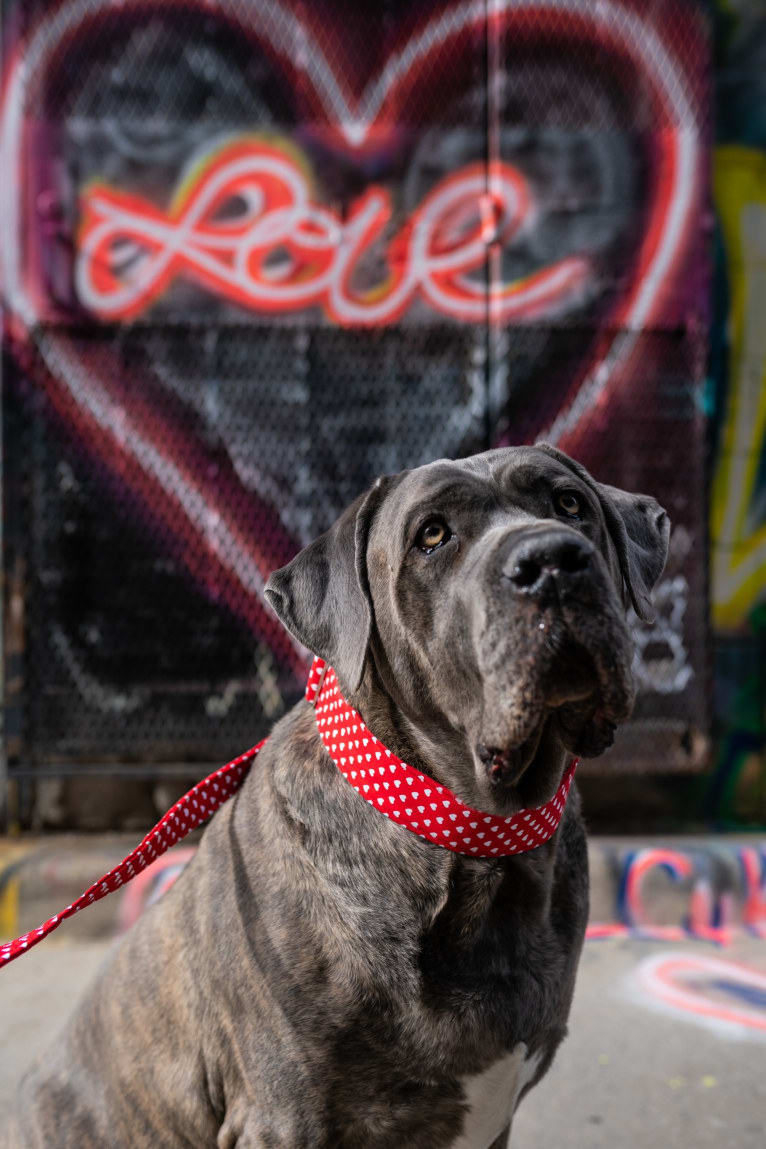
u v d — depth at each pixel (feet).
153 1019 6.47
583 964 11.83
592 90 14.74
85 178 14.32
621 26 14.74
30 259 14.32
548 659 5.07
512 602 5.16
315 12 14.46
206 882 6.33
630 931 12.78
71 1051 7.19
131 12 14.34
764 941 12.51
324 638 6.27
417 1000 5.46
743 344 15.10
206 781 6.93
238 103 14.43
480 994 5.57
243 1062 5.76
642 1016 10.57
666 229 14.84
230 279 14.53
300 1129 5.51
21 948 5.90
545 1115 8.81
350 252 14.58
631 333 14.84
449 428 14.79
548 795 5.82
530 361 14.79
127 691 14.52
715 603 15.06
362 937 5.52
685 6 14.83
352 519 6.40
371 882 5.65
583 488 6.15
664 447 14.93
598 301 14.80
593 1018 10.54
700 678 14.82
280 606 6.63
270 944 5.69
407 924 5.56
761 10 15.11
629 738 14.74
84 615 14.48
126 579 14.55
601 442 14.87
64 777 14.25
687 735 14.82
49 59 14.28
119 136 14.33
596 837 14.06
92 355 14.46
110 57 14.33
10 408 14.33
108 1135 6.73
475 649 5.39
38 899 12.53
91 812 14.28
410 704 5.96
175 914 6.55
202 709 14.60
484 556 5.43
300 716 6.57
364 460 14.78
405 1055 5.47
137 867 6.46
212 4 14.39
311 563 6.58
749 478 15.11
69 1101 6.98
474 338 14.75
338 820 5.82
